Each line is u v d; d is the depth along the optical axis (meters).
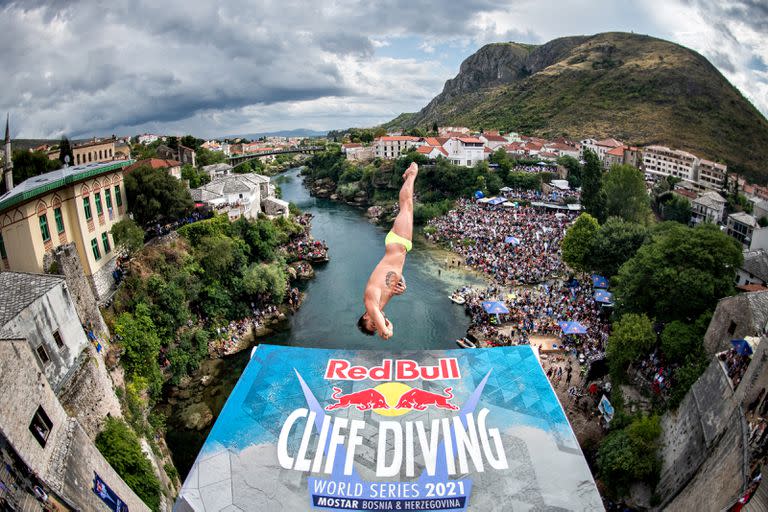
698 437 31.23
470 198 132.50
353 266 93.25
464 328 66.44
